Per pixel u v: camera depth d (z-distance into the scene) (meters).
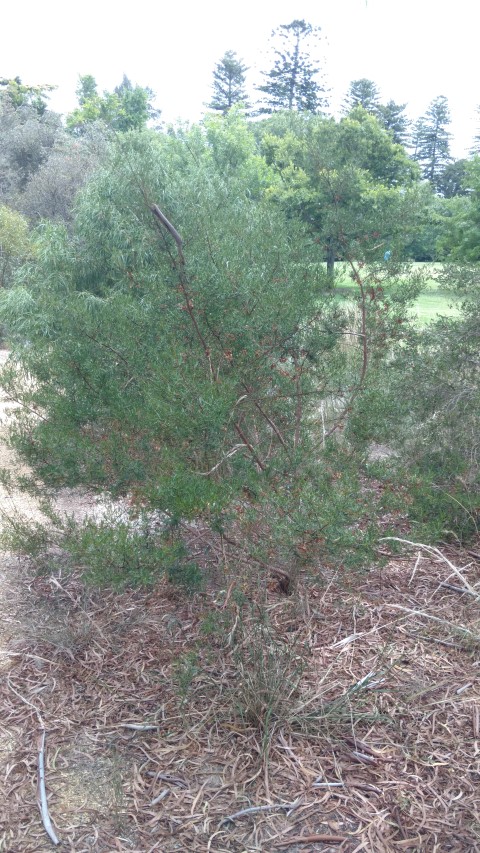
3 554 4.92
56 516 3.97
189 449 3.47
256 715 2.98
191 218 4.47
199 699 3.21
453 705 3.16
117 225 6.38
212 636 3.63
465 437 5.04
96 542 3.16
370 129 25.69
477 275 5.52
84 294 6.68
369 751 2.89
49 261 7.21
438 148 58.19
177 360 3.42
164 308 3.82
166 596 4.13
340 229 4.18
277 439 4.09
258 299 3.71
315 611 3.88
